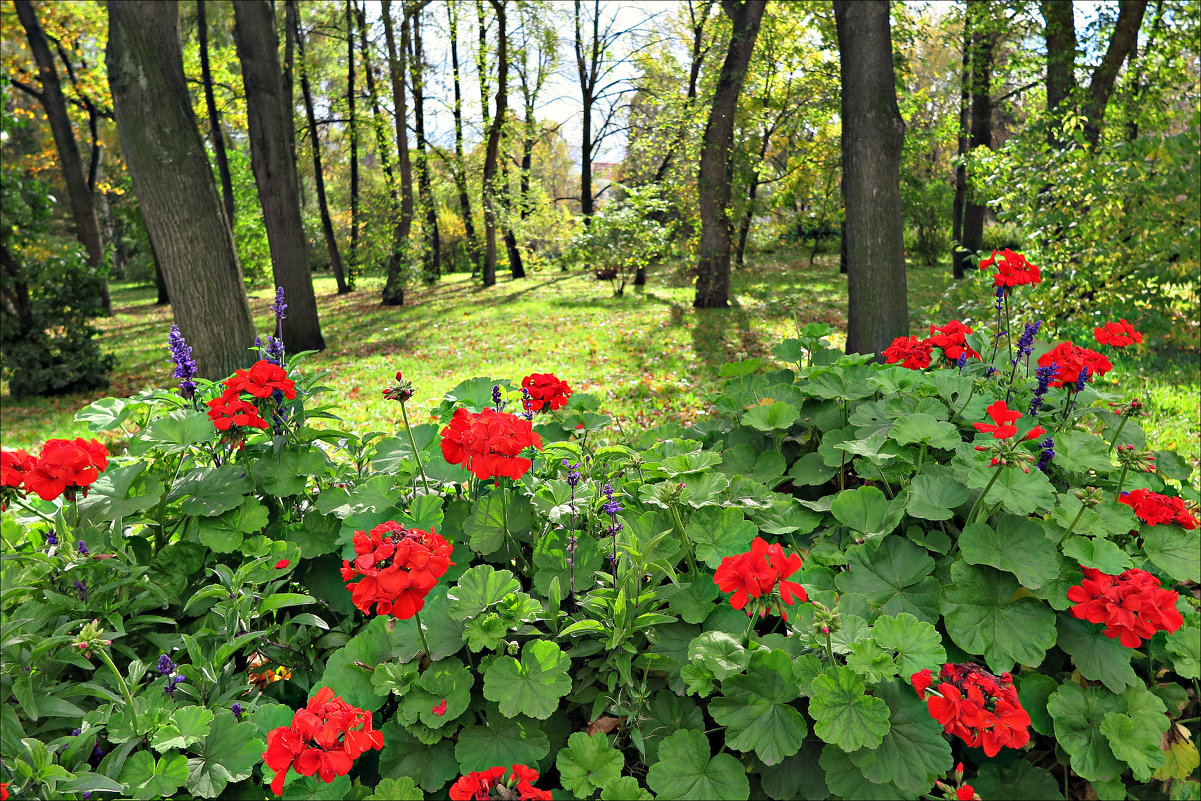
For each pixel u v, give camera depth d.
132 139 7.64
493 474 2.05
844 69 7.88
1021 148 8.78
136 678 1.90
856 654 1.77
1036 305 7.88
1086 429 2.81
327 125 26.69
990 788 1.82
